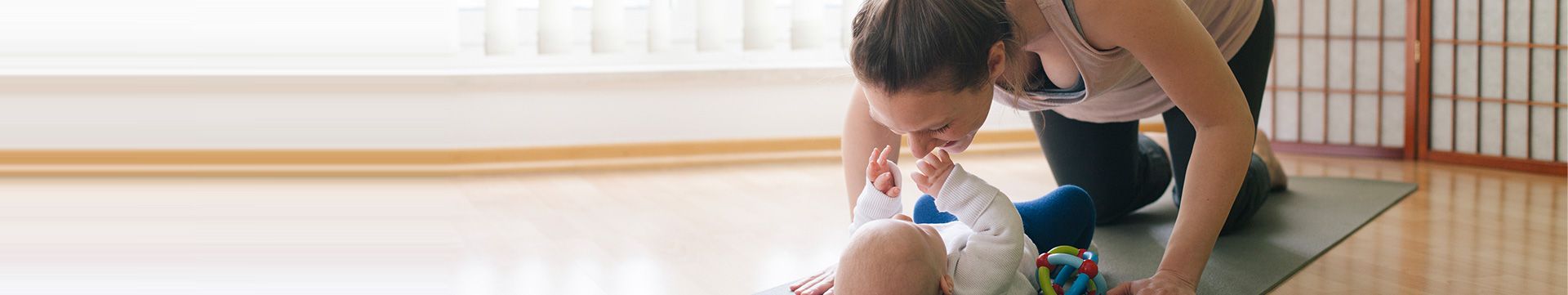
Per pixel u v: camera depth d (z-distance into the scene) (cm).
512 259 223
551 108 347
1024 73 161
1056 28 153
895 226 149
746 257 224
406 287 206
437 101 346
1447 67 340
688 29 363
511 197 295
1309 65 365
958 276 159
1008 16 146
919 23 138
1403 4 345
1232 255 220
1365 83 356
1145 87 196
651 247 234
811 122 367
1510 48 326
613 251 230
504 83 342
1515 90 327
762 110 362
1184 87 154
